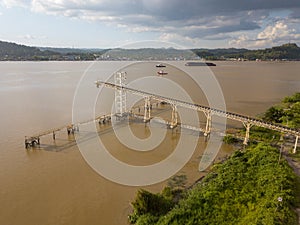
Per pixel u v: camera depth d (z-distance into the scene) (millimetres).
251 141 55312
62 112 80562
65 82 141000
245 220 29109
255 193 34031
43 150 52469
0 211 34062
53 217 33094
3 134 61125
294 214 30109
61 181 41125
